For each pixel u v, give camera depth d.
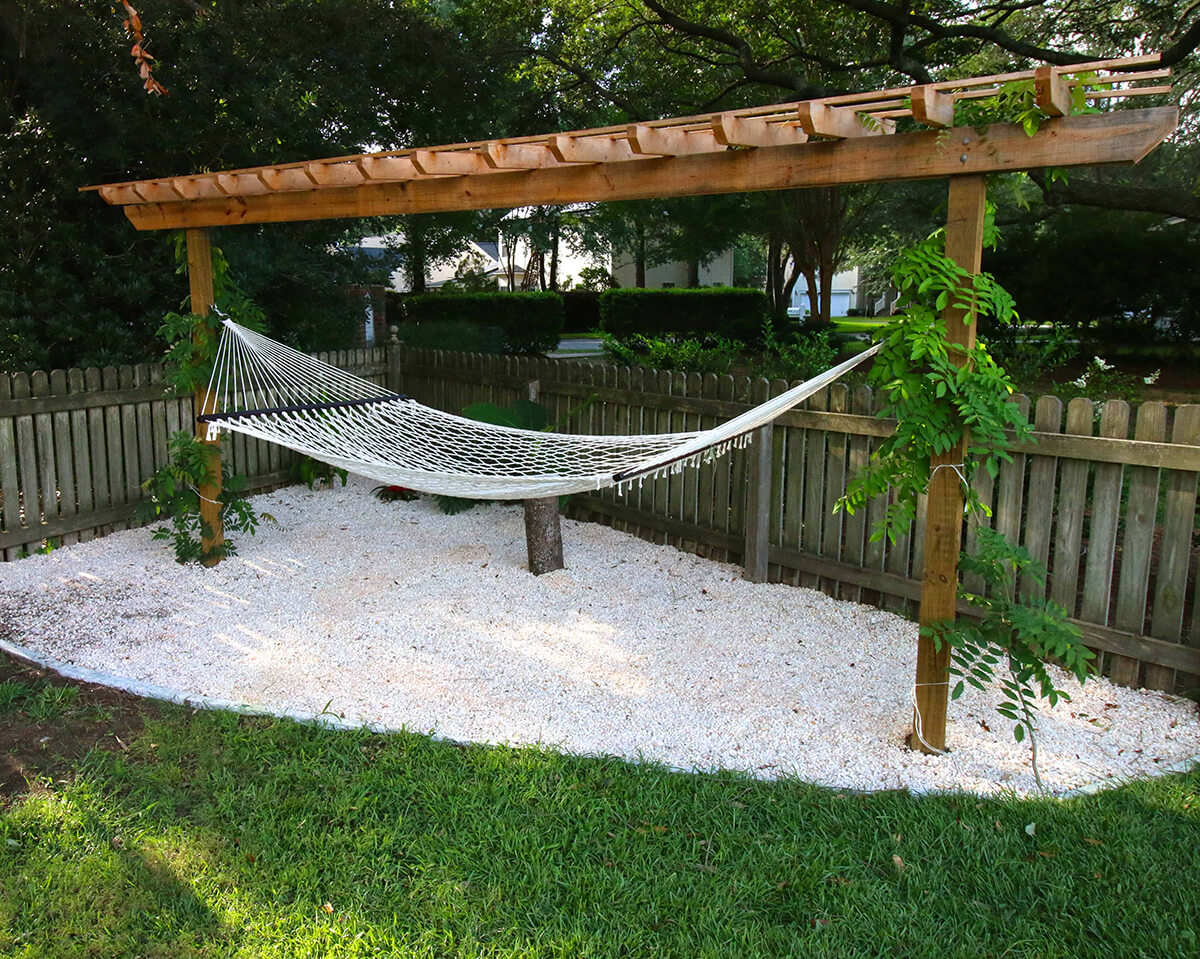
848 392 5.21
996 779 3.44
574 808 3.20
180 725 3.79
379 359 8.77
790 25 13.48
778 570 5.70
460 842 2.99
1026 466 5.53
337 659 4.54
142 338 8.96
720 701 4.11
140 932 2.60
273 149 8.85
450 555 6.20
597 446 5.10
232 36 8.43
